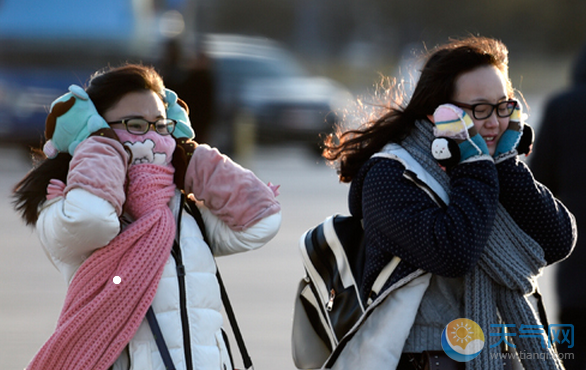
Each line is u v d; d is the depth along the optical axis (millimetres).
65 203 8445
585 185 13359
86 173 8438
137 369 8633
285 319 19062
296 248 26688
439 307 9438
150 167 8938
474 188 9078
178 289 8820
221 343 9094
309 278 10250
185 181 9477
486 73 9422
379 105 10125
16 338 17469
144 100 8984
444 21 183000
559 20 178375
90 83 9102
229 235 9570
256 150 55344
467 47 9539
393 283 9258
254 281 22438
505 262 9312
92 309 8523
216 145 42188
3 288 21547
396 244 9289
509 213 9586
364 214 9617
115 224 8477
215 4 175375
